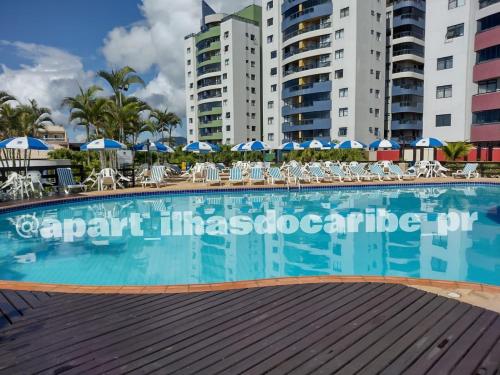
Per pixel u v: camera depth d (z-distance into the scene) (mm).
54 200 13812
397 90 45219
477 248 8430
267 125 53594
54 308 3955
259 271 7094
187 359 2912
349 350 3002
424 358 2869
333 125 43969
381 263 7496
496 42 28031
